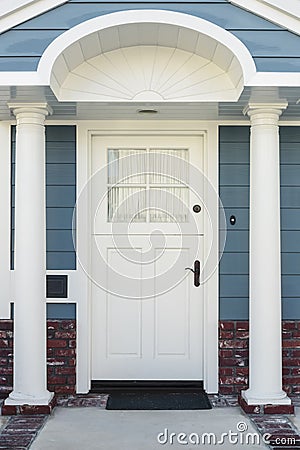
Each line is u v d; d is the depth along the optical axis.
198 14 4.62
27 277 4.98
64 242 5.61
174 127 5.66
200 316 5.73
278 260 5.04
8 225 5.60
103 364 5.72
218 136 5.64
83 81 4.87
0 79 4.48
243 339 5.59
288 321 5.59
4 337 5.56
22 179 4.99
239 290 5.61
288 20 4.61
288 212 5.64
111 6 4.61
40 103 4.93
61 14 4.61
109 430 4.65
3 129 5.63
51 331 5.58
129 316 5.75
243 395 5.15
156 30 4.61
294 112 5.34
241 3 4.60
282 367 5.56
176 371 5.72
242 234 5.63
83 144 5.63
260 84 4.52
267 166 5.02
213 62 4.86
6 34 4.58
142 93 4.87
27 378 4.97
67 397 5.50
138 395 5.57
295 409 5.13
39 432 4.59
